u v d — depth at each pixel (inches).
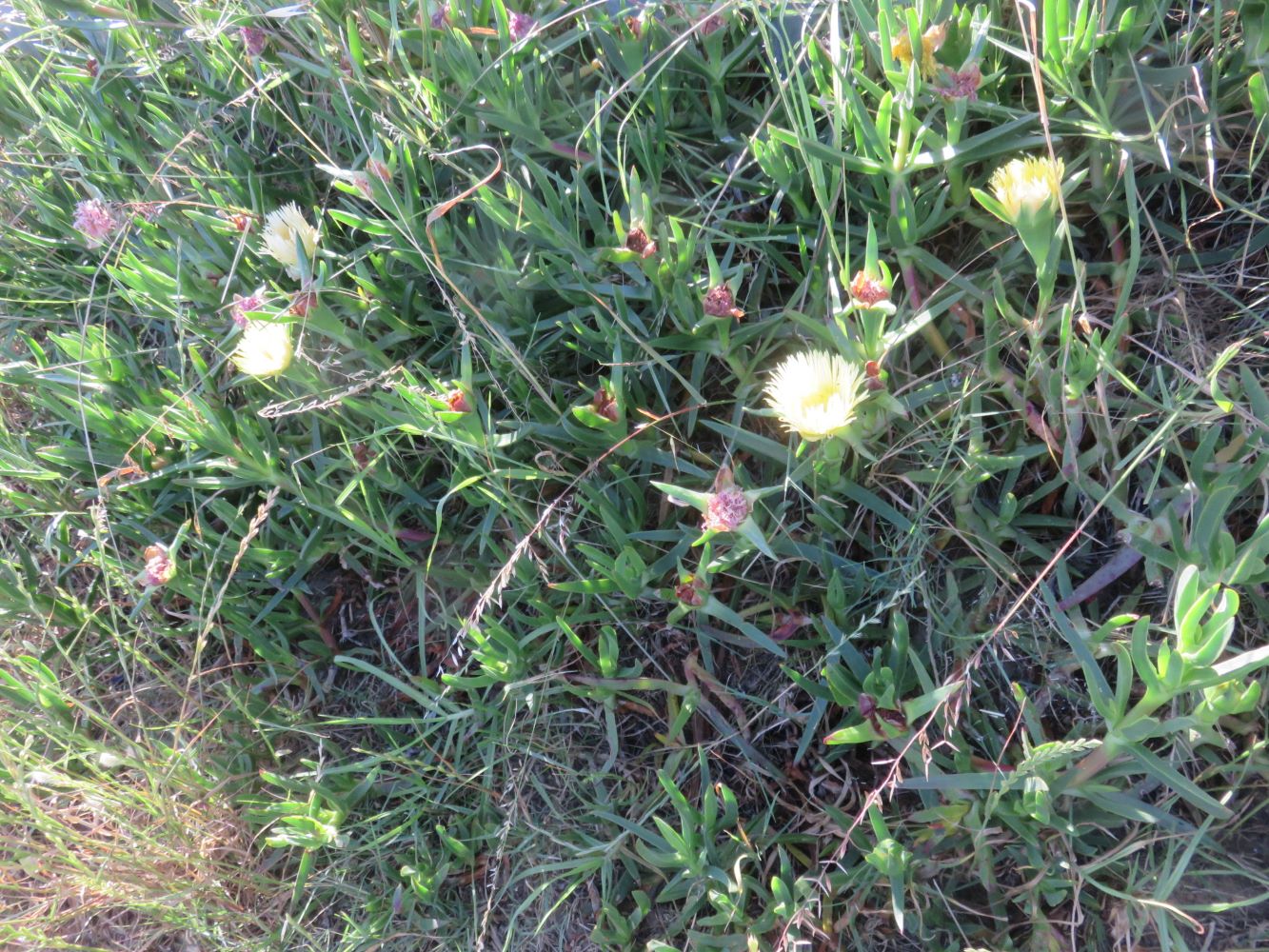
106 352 35.5
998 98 29.5
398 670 35.2
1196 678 21.2
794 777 30.2
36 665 33.1
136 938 34.3
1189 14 28.7
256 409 35.3
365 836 31.9
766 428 31.9
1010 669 28.4
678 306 29.3
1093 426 27.6
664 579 32.3
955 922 27.4
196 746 34.5
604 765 31.9
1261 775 26.3
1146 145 28.0
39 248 41.0
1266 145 27.1
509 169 33.9
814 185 27.2
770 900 28.3
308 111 37.8
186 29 35.0
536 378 32.4
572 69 36.0
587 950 30.6
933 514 29.5
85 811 33.9
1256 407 26.0
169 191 36.0
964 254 30.7
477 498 32.4
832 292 27.5
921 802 28.5
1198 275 28.9
